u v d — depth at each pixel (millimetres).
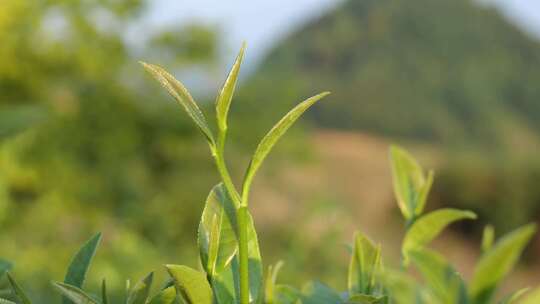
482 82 48969
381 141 42812
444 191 16438
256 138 9508
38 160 7320
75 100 8812
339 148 28031
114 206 7398
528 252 12945
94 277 3764
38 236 6180
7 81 8422
